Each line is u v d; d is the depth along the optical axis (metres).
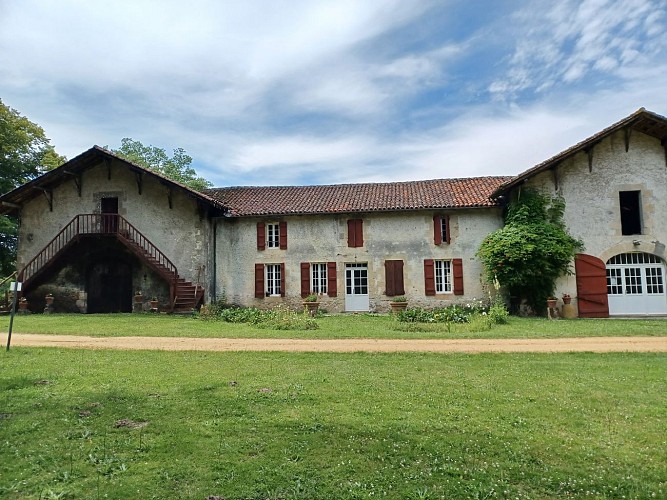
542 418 5.23
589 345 10.34
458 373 7.40
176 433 4.76
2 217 24.78
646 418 5.22
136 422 5.12
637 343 10.60
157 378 6.92
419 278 18.97
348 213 19.34
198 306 18.47
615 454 4.30
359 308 19.34
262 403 5.72
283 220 19.89
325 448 4.42
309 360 8.52
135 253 18.34
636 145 17.55
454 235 18.92
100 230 19.09
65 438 4.65
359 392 6.21
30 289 19.22
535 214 17.52
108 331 12.56
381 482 3.81
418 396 6.04
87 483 3.78
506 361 8.42
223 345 10.40
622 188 17.48
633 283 17.55
